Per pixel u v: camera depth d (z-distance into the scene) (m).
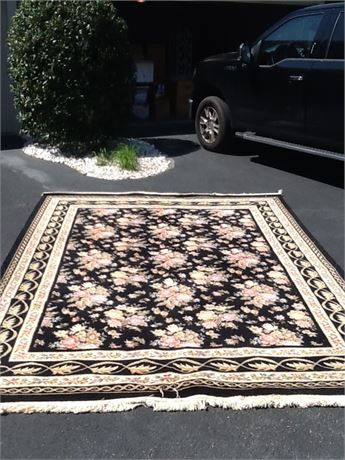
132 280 4.06
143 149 7.72
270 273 4.23
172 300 3.79
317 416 2.71
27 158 7.22
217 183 6.45
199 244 4.74
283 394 2.84
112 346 3.24
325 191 6.22
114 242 4.73
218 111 7.55
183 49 10.90
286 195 6.07
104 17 6.81
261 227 5.14
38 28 6.71
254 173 6.86
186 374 2.98
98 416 2.68
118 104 7.29
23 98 7.05
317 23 6.13
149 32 10.59
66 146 7.40
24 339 3.28
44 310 3.61
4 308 3.61
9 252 4.45
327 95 5.96
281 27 6.59
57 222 5.12
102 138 7.38
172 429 2.62
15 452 2.47
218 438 2.58
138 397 2.79
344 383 2.94
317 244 4.78
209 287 3.99
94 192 6.01
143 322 3.51
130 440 2.55
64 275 4.10
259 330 3.46
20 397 2.77
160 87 10.17
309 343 3.33
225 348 3.25
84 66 6.80
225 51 11.29
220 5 10.96
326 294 3.93
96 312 3.61
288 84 6.41
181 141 8.45
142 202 5.75
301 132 6.41
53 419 2.65
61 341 3.28
